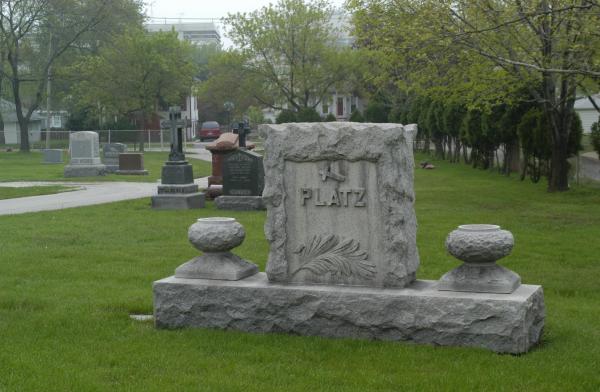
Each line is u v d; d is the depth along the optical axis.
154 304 8.77
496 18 20.11
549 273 12.18
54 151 48.94
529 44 21.44
